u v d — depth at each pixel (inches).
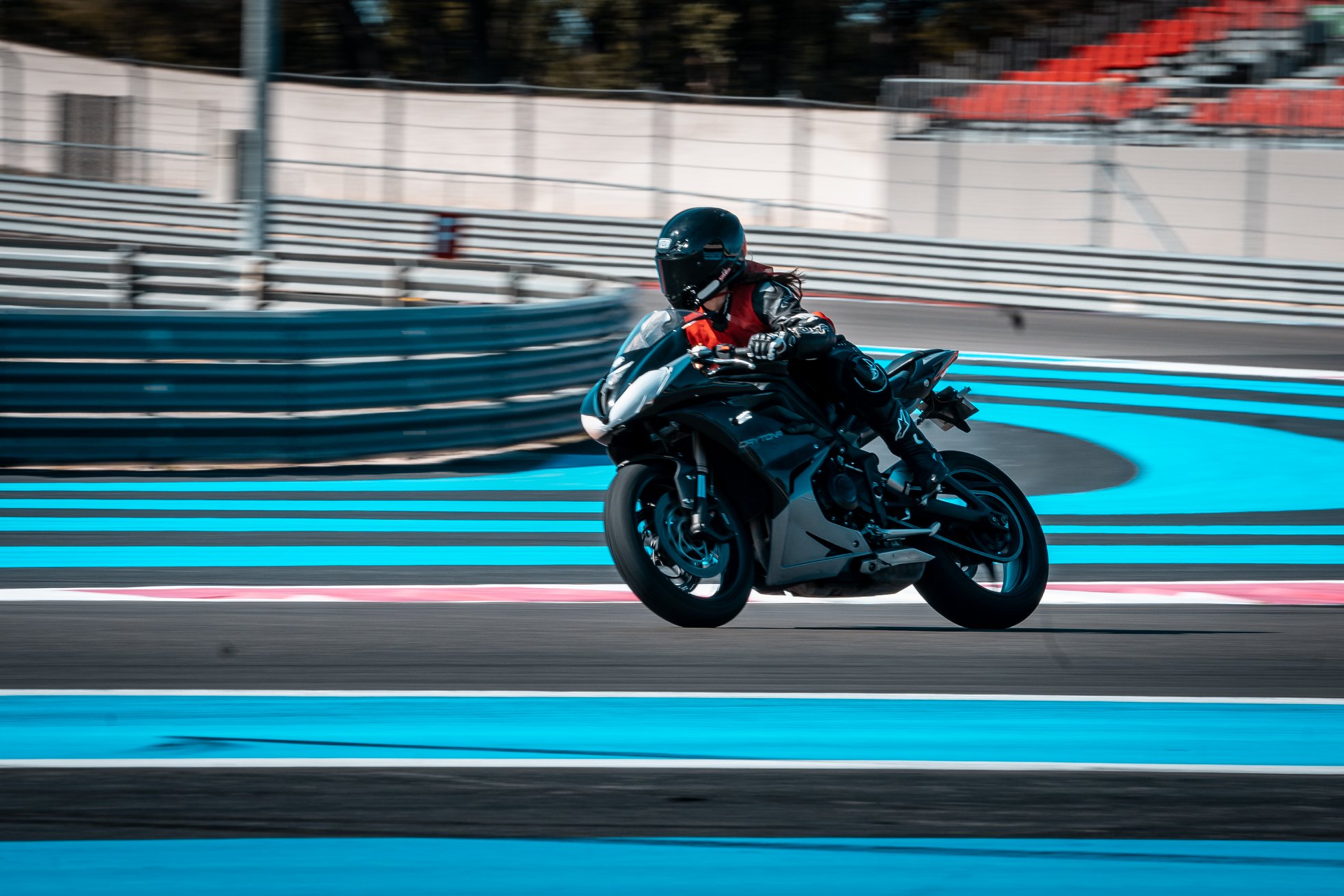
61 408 1084.5
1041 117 2925.7
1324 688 557.6
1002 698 531.5
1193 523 995.3
